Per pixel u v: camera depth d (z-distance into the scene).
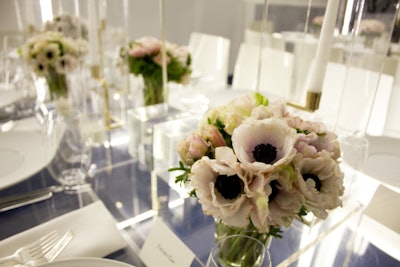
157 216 0.69
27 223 0.65
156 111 0.96
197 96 1.29
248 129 0.43
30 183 0.79
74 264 0.48
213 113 0.50
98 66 1.22
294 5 2.97
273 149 0.42
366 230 0.65
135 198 0.75
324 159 0.42
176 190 0.76
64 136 0.85
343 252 0.60
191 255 0.51
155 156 0.81
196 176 0.42
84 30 1.34
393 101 1.14
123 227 0.65
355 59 0.80
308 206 0.41
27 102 1.29
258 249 0.49
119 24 1.43
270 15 2.98
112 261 0.49
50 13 1.37
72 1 1.45
